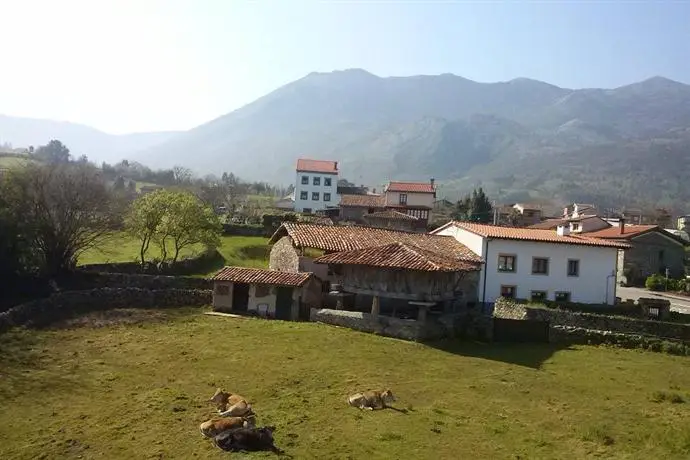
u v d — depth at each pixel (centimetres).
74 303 3694
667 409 2236
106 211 4681
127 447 1752
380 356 2914
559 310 3634
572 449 1820
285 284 3750
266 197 13000
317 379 2483
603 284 4209
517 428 1997
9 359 2608
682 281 5644
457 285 3772
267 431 1809
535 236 4238
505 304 3803
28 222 4059
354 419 2025
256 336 3206
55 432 1866
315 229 4409
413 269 3378
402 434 1900
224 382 2408
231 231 7038
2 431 1870
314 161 10606
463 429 1969
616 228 6962
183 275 4756
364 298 3950
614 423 2067
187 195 5066
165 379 2434
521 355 3089
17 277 4059
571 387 2514
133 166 17600
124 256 5103
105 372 2514
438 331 3419
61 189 4316
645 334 3472
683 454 1777
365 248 3831
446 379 2583
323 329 3447
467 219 10438
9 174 4184
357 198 9000
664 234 6222
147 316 3619
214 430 1833
